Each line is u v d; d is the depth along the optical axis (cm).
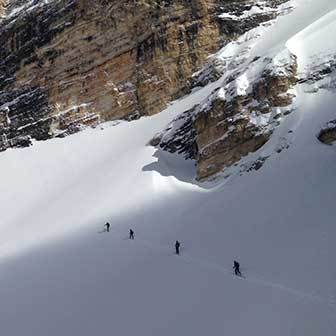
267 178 3984
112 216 4553
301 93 4484
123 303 3000
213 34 6300
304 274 2823
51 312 3108
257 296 2716
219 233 3641
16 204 5712
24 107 7038
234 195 4047
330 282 2683
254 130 4441
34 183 5981
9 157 6681
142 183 4909
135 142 5800
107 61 6650
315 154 3903
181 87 6166
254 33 6181
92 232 4384
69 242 4325
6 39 7569
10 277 3909
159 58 6322
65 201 5228
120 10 6656
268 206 3666
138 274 3366
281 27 5997
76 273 3644
